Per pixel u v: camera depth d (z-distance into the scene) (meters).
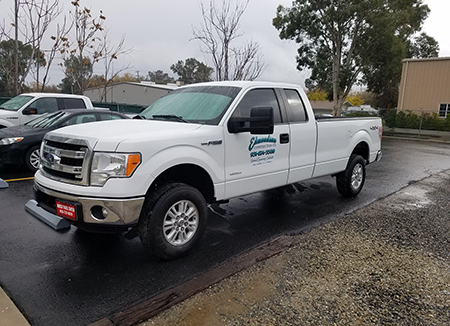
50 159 3.72
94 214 3.38
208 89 4.84
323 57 28.70
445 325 2.77
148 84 37.47
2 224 4.81
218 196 4.20
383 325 2.75
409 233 4.78
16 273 3.51
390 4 25.14
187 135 3.81
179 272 3.61
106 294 3.17
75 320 2.79
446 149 16.97
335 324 2.75
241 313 2.86
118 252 4.05
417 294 3.22
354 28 26.06
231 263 3.72
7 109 10.06
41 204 3.84
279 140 4.87
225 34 11.85
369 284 3.38
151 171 3.45
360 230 4.84
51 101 10.38
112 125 4.02
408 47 33.88
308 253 4.04
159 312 2.86
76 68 15.14
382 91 36.69
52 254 3.96
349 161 6.46
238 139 4.32
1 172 8.00
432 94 25.66
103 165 3.33
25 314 2.85
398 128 25.42
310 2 25.61
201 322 2.73
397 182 8.38
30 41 12.45
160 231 3.63
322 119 5.83
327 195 6.89
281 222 5.26
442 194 7.18
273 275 3.50
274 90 5.04
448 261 3.94
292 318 2.81
